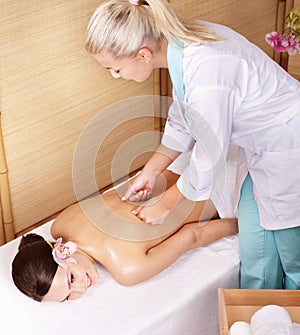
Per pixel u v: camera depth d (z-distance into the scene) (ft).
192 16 9.07
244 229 6.46
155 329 5.72
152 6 5.45
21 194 8.02
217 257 6.39
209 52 5.51
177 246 6.16
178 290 5.97
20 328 5.57
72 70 7.95
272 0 10.27
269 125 5.87
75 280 5.81
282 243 6.39
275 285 6.63
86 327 5.58
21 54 7.31
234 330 5.31
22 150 7.80
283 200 6.18
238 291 5.71
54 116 7.98
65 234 6.26
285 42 7.99
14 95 7.44
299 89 6.02
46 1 7.32
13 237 8.12
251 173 6.32
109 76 8.42
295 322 5.57
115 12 5.46
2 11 6.92
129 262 5.92
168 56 5.66
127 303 5.82
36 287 5.60
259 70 5.72
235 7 9.69
